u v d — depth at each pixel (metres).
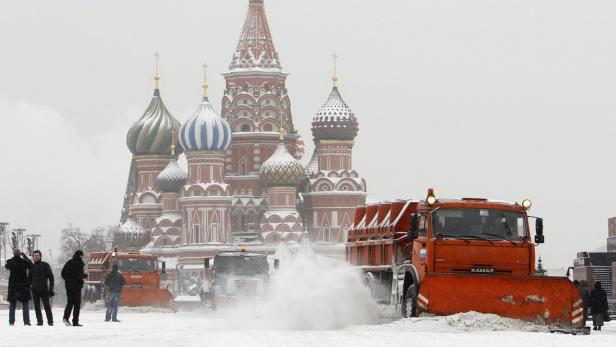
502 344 50.19
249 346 48.50
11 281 73.94
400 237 71.81
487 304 63.66
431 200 65.31
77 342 52.59
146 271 130.62
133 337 56.72
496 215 66.69
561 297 64.00
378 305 72.38
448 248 65.50
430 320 62.28
